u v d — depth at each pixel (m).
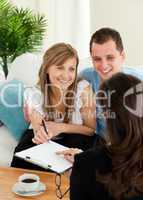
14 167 2.08
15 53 2.95
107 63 2.23
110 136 1.09
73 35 3.31
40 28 3.09
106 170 1.11
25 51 2.99
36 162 1.82
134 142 1.06
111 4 3.30
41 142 2.22
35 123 2.36
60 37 3.34
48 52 2.33
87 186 1.14
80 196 1.15
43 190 1.65
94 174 1.12
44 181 1.76
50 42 3.38
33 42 3.06
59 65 2.30
